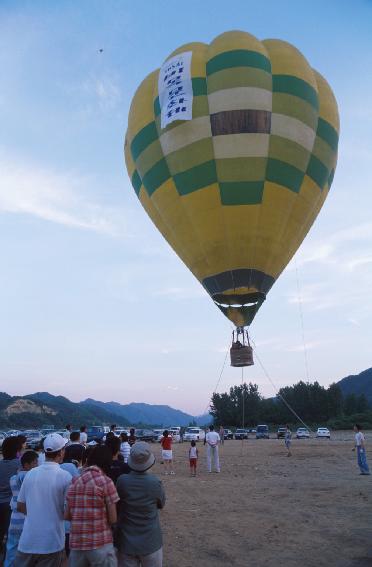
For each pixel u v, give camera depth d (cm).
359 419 7300
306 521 842
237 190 1380
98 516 406
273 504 1007
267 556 654
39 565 425
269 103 1402
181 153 1410
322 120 1499
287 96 1421
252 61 1426
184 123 1405
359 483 1270
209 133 1391
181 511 961
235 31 1513
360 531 763
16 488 541
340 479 1366
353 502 999
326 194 1564
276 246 1428
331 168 1534
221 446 3428
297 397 8256
